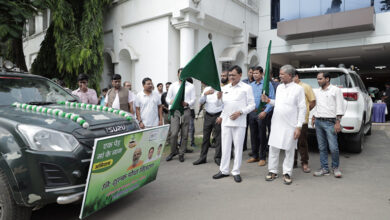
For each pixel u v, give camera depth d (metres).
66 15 10.99
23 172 2.58
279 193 3.89
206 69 4.35
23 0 8.27
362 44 12.91
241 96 4.39
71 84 11.73
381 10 12.52
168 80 11.61
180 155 5.75
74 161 2.74
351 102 5.56
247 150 6.90
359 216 3.13
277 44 15.01
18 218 2.71
